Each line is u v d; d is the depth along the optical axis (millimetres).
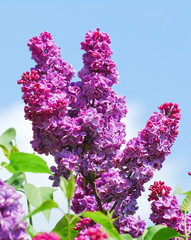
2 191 700
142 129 1038
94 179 1040
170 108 1029
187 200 971
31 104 991
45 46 1040
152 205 1014
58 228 905
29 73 1004
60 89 1030
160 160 1029
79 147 1014
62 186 712
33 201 834
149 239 897
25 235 694
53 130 997
